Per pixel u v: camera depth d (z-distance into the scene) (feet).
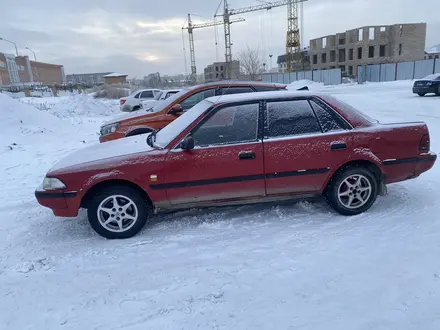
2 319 8.75
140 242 12.41
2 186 19.92
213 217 14.17
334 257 10.66
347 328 7.81
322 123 13.26
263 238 12.13
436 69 128.36
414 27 209.87
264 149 12.78
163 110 23.07
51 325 8.44
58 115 57.82
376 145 13.19
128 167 12.34
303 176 13.15
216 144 12.78
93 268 10.87
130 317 8.57
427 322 7.88
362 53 212.43
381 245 11.21
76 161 13.03
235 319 8.29
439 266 9.90
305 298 8.89
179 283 9.83
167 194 12.69
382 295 8.84
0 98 39.75
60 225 14.43
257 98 13.25
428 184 16.62
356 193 13.51
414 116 40.16
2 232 13.91
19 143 32.04
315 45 247.29
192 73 302.25
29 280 10.39
